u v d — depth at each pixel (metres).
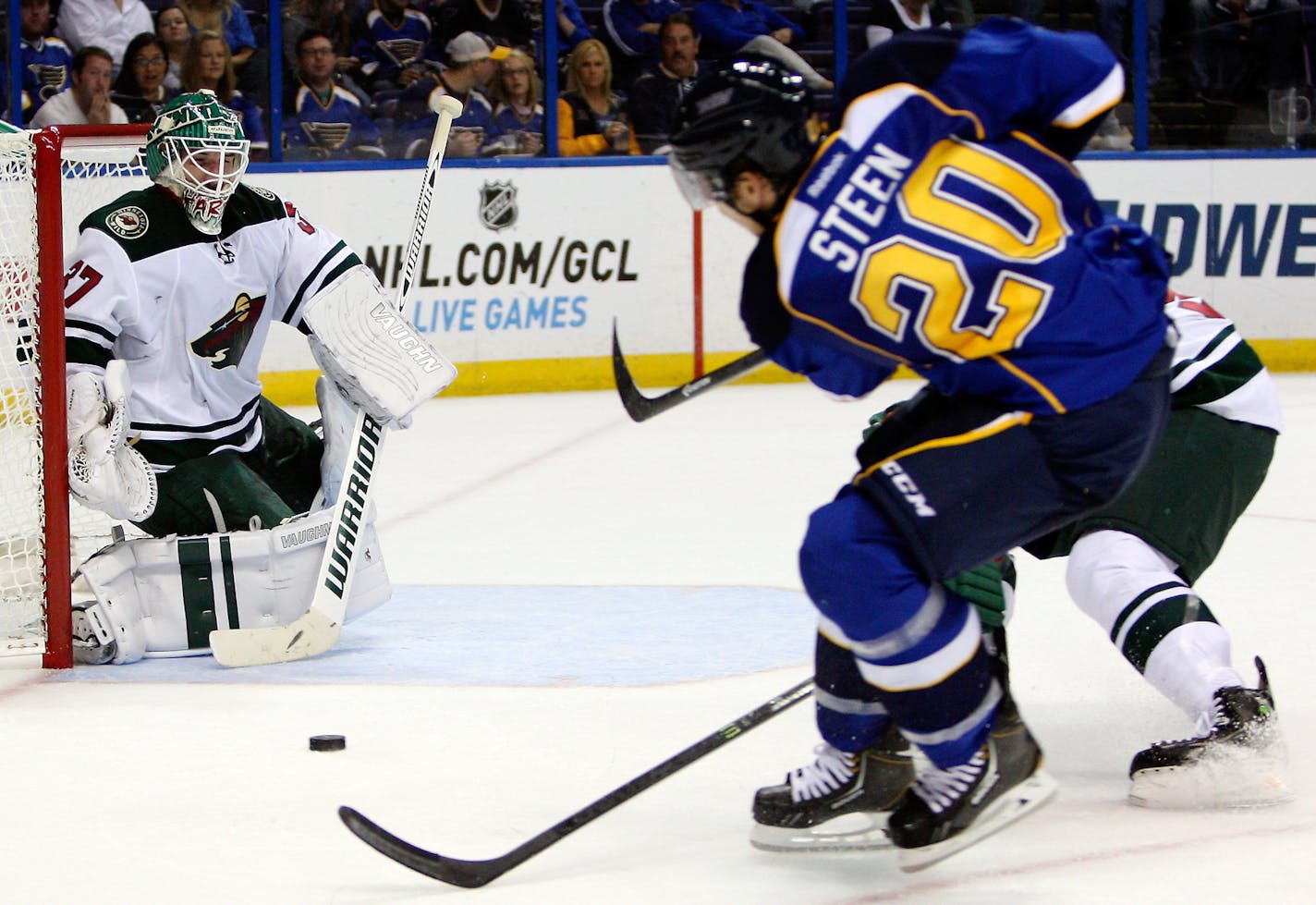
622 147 19.48
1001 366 4.21
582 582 9.26
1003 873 4.69
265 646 7.41
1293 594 8.57
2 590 7.73
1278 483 12.41
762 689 6.86
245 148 7.54
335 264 8.09
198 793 5.58
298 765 5.89
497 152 19.06
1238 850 4.81
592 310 18.80
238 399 8.10
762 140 4.21
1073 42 4.21
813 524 4.38
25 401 7.60
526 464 13.91
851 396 4.62
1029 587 8.86
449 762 5.91
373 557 8.02
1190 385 5.76
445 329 18.31
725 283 19.08
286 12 18.23
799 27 19.94
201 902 4.55
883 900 4.51
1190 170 19.55
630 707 6.61
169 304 7.66
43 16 17.56
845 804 4.89
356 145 18.73
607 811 4.73
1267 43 20.31
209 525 7.80
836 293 4.14
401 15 18.53
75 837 5.14
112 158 9.05
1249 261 19.72
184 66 17.98
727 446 14.74
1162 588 5.44
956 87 4.16
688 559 9.91
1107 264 4.29
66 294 7.46
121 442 7.33
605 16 19.16
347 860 4.90
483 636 7.96
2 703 6.86
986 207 4.13
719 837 5.11
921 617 4.32
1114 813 5.21
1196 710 5.30
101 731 6.39
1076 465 4.32
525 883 4.71
